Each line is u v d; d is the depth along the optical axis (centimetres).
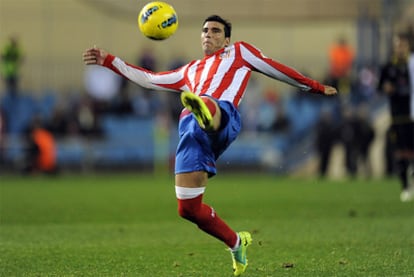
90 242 3356
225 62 2591
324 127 8575
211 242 3344
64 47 10656
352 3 10094
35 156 8844
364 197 5653
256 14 10281
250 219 4275
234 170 9200
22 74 10100
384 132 9012
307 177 8788
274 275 2505
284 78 2592
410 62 5266
